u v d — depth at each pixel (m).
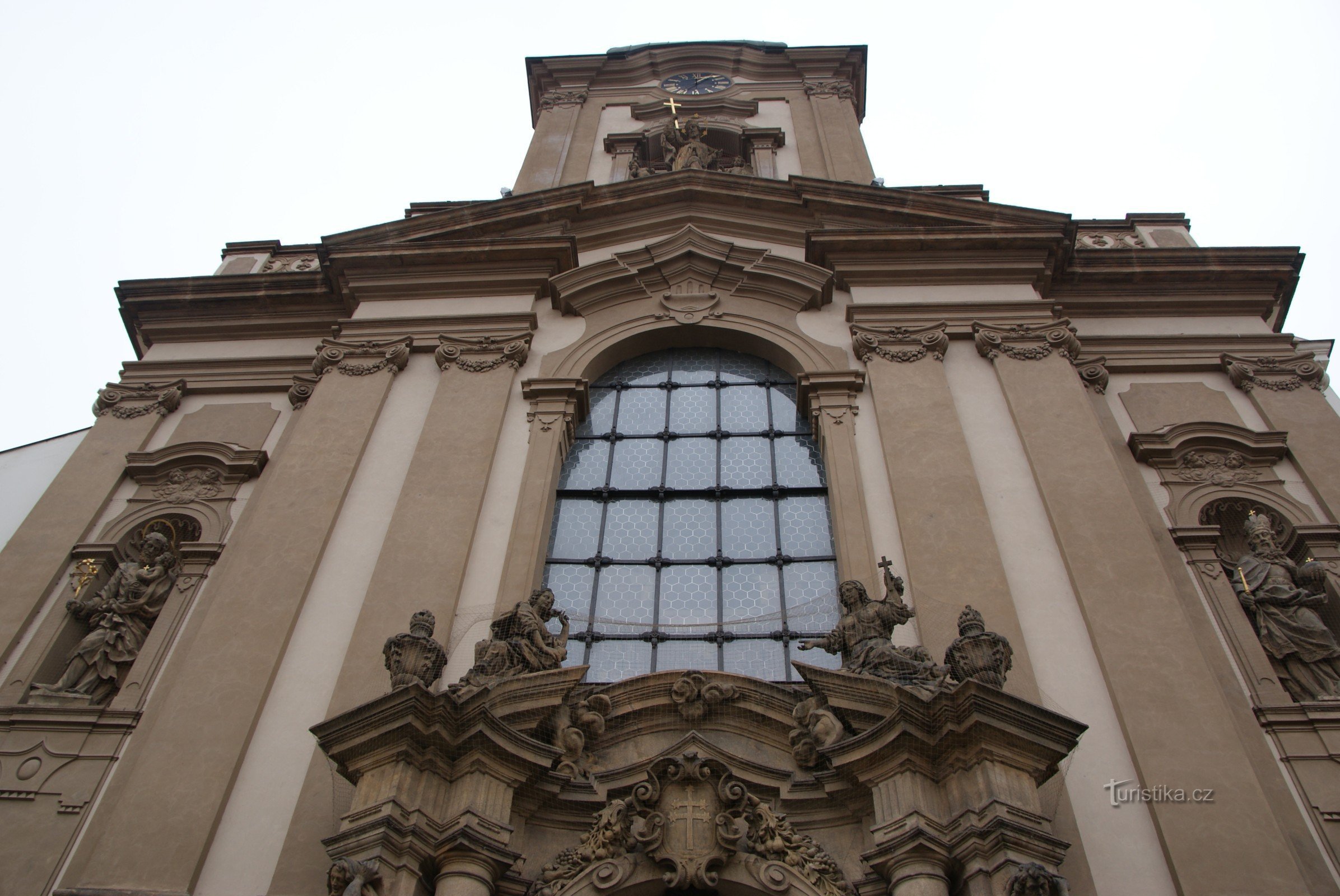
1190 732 8.97
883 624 9.12
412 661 8.45
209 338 15.03
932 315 13.51
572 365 13.29
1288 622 10.30
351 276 14.73
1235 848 8.23
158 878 8.45
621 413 13.25
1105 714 9.22
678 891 8.17
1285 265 14.59
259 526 11.24
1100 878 8.18
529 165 19.12
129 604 11.16
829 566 11.38
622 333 13.80
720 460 12.63
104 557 11.88
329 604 10.52
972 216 14.77
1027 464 11.55
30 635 11.05
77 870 8.85
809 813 8.49
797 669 8.88
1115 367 13.65
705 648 10.70
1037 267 14.16
